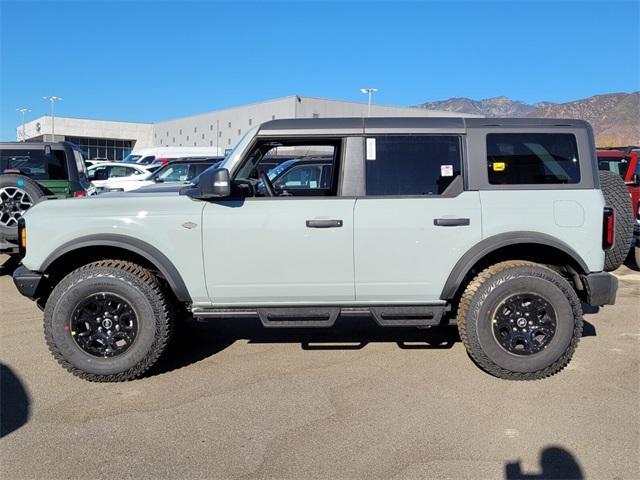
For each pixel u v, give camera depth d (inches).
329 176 225.3
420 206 176.4
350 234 175.8
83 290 174.7
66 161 364.5
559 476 124.1
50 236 178.1
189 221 176.6
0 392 170.4
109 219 177.9
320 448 136.1
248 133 185.2
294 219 175.8
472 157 179.0
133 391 171.3
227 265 177.3
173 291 181.2
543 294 174.4
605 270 199.2
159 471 126.6
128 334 177.2
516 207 176.2
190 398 165.6
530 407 158.1
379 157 180.5
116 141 3056.1
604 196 192.7
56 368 190.1
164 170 588.1
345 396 166.1
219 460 131.0
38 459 132.0
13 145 358.0
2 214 316.2
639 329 231.9
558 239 176.2
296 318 182.7
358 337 222.5
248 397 165.9
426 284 177.9
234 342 217.8
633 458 131.3
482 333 174.9
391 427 146.6
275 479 123.2
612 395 165.9
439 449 135.6
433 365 191.0
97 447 137.3
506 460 130.6
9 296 291.1
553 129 180.4
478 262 185.2
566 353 175.9
